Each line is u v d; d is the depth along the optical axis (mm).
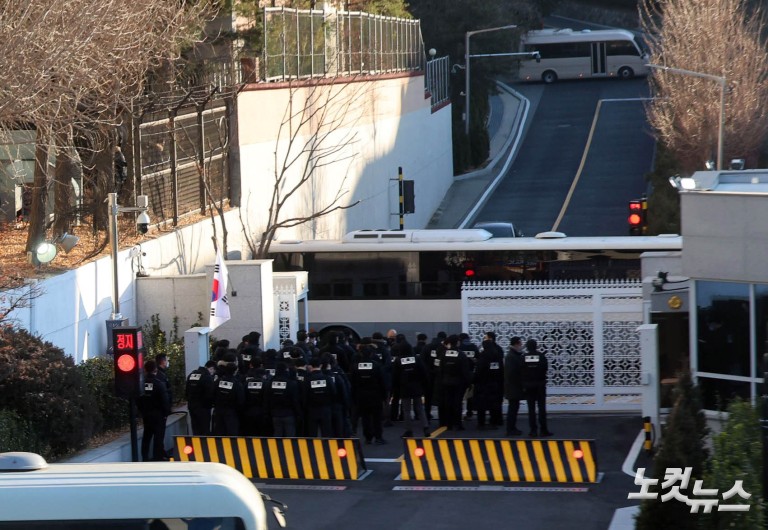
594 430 52594
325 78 94438
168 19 57781
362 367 49375
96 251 59406
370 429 50156
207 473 21000
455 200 145125
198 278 60219
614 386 59031
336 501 39969
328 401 45656
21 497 20266
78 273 53875
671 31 115062
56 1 46344
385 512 38375
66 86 49250
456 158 158375
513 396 49812
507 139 173125
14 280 45906
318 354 47438
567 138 171625
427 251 74500
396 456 47594
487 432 51812
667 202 105812
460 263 74125
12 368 39625
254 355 47125
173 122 70188
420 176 132625
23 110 46219
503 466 42688
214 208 75625
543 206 136875
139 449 45188
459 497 40281
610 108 187250
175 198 70375
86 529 20266
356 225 106562
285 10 87625
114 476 20812
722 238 41375
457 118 164000
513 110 192125
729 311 41906
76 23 46812
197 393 46344
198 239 71250
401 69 125250
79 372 43625
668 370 49312
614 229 122500
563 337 59875
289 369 45531
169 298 60438
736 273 41188
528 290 60125
